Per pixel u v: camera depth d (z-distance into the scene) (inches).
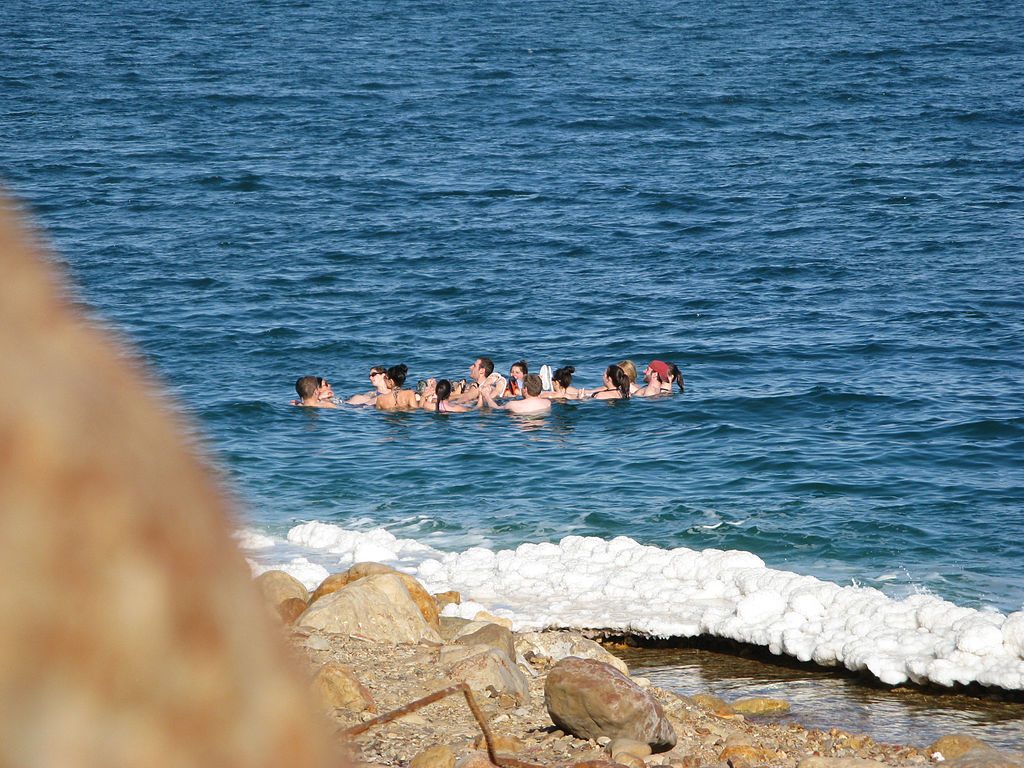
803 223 5826.8
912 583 1898.4
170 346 3740.2
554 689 1116.5
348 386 3395.7
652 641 1734.7
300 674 42.1
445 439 2871.6
